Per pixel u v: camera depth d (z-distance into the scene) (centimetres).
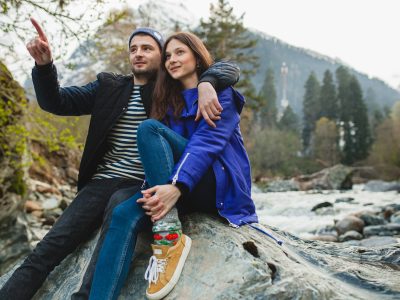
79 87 277
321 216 1027
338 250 328
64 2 420
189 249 204
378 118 7169
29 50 241
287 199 1598
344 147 5822
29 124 599
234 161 234
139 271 211
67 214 240
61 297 223
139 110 258
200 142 216
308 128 7131
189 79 256
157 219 195
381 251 323
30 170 1095
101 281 190
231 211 226
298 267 213
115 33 855
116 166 252
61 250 232
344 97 6644
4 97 534
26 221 620
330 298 199
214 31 2600
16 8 411
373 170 4234
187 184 199
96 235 247
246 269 191
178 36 252
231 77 243
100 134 254
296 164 5341
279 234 340
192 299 187
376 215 823
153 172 204
